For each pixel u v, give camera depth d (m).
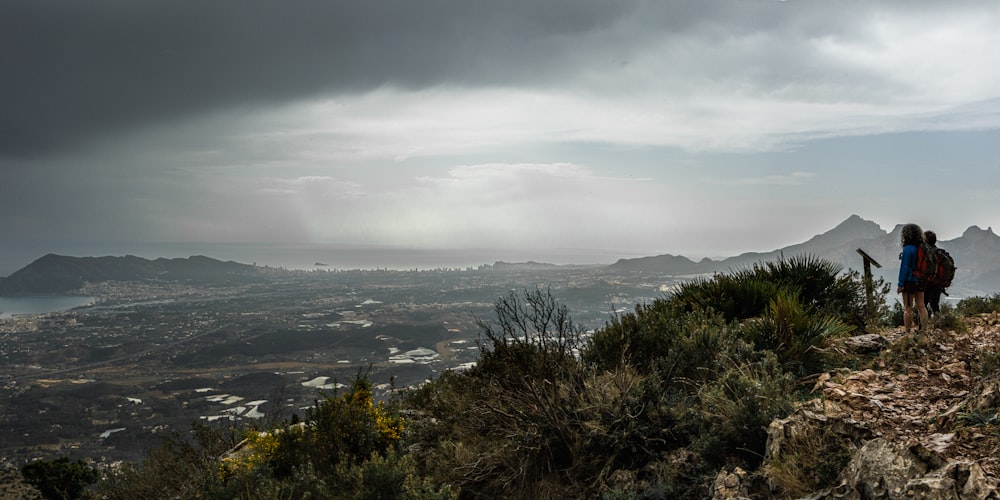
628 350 7.24
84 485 14.96
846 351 6.91
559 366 6.54
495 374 6.83
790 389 5.62
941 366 5.66
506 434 6.35
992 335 6.72
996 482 3.06
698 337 6.72
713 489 4.42
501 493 6.00
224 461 6.88
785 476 4.01
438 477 6.24
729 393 5.57
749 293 8.93
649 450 5.48
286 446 6.78
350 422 6.90
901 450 3.41
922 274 7.58
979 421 4.04
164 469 8.47
